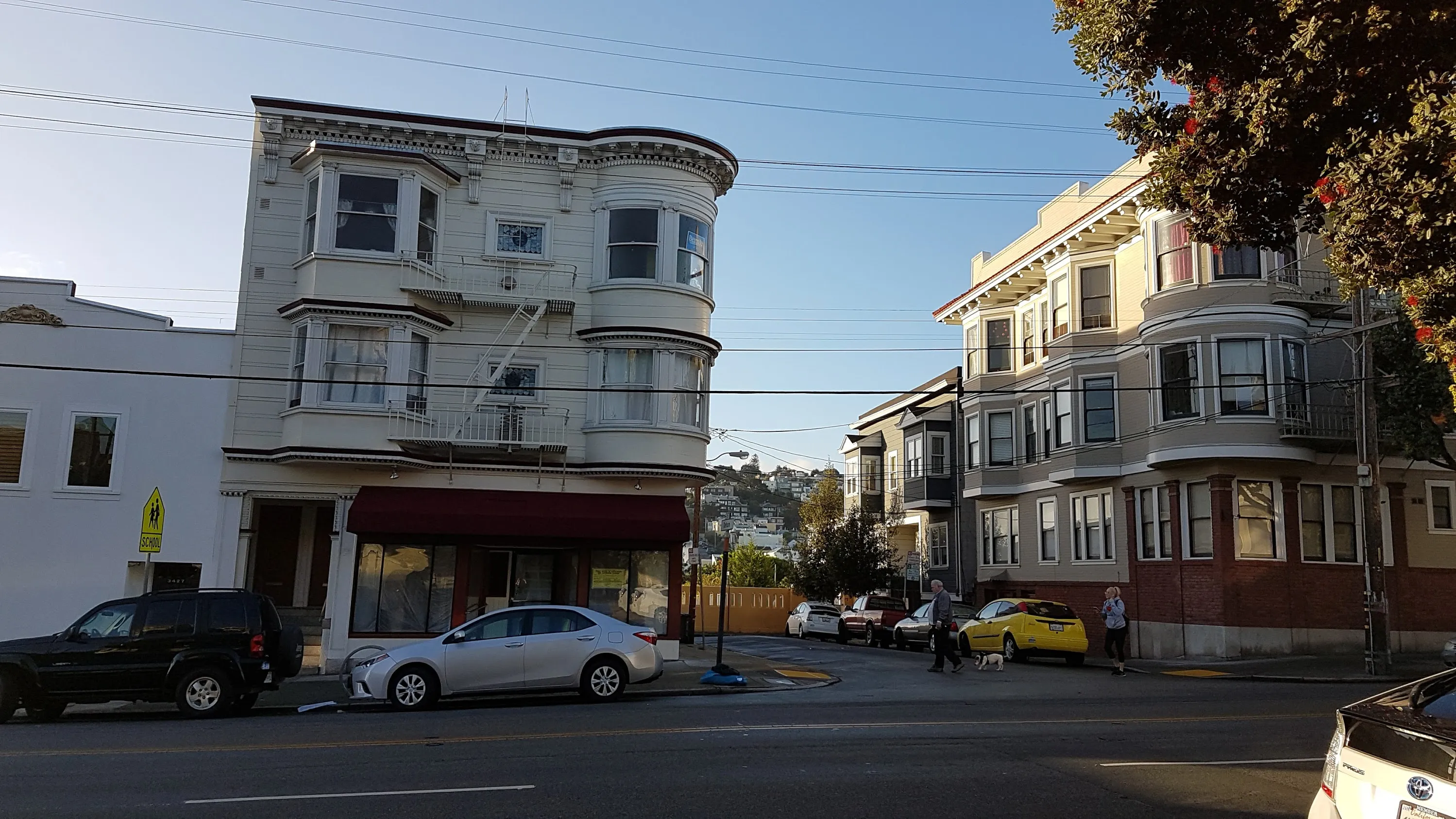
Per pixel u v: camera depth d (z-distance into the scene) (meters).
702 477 23.23
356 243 22.03
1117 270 30.25
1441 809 4.60
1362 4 7.78
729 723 12.92
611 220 23.59
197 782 9.11
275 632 15.42
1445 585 27.05
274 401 22.08
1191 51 9.20
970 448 37.22
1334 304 26.23
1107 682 19.22
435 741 11.44
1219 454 25.58
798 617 39.50
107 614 14.85
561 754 10.51
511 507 22.11
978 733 12.07
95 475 21.45
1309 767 10.01
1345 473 26.78
